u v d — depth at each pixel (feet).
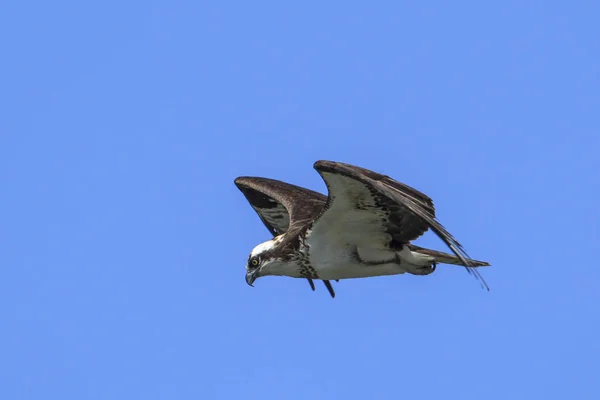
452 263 55.06
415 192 49.88
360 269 54.90
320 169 49.14
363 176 48.06
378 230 53.06
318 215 53.26
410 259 54.39
